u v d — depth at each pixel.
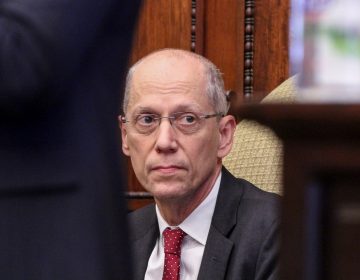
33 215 3.06
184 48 8.67
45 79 2.91
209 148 4.93
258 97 2.06
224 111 5.05
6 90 2.90
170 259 5.02
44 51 2.90
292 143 2.01
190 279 4.99
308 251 2.03
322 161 1.99
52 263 3.06
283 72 8.38
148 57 4.98
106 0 3.16
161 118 4.84
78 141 3.12
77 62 3.02
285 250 2.04
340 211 2.01
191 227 4.99
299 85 2.02
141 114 4.87
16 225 3.04
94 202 3.14
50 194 3.08
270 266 4.84
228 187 5.12
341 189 2.01
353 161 1.97
